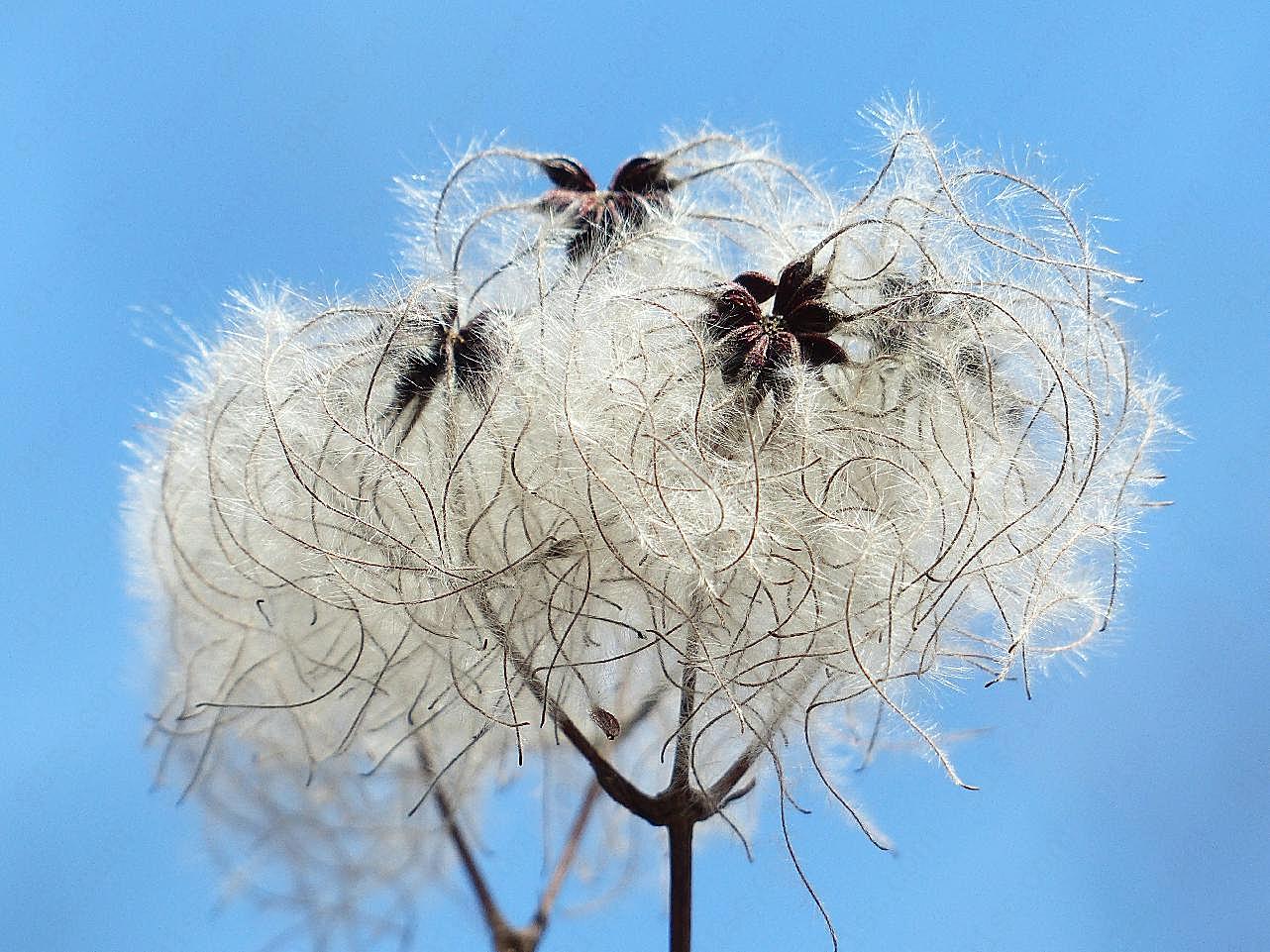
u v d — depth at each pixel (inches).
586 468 9.4
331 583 9.7
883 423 9.6
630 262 9.8
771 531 9.5
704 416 9.5
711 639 9.6
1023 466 9.7
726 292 9.6
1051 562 9.7
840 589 9.6
